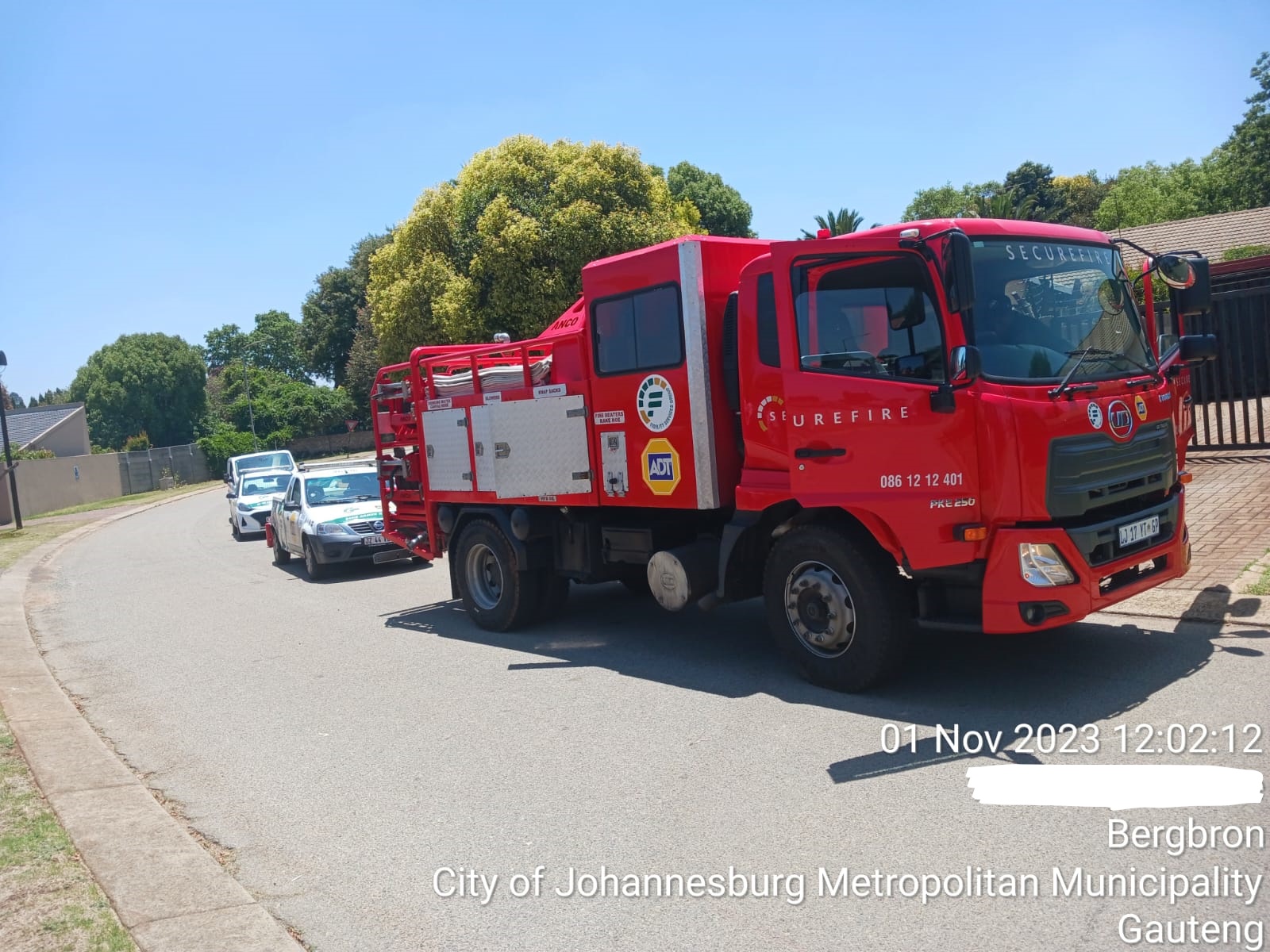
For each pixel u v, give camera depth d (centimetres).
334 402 6962
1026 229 608
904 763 510
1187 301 662
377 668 848
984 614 556
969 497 554
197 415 8219
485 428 908
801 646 654
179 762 642
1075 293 616
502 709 687
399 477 1072
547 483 843
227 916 405
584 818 488
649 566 753
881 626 605
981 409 546
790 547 647
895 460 583
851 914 373
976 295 564
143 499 4366
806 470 629
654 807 492
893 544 590
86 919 406
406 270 2555
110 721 760
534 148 2516
